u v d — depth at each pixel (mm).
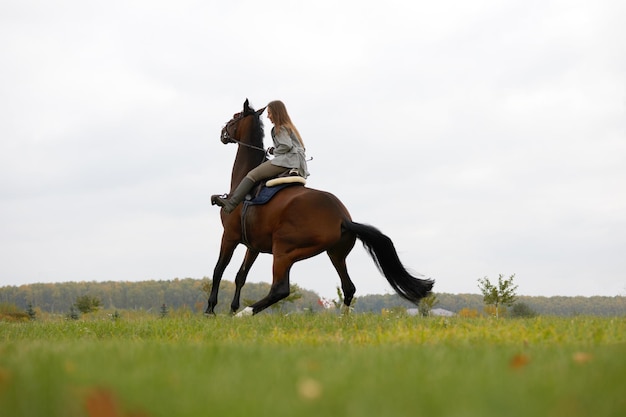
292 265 13234
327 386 4402
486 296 28312
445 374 4918
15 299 143875
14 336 12078
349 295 14023
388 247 12922
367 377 4801
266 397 4113
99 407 3910
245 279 15086
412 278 13023
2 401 4199
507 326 10352
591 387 4305
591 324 10398
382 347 7289
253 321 12656
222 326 11898
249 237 13891
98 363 5523
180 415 3828
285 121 14078
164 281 156250
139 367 5332
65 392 4273
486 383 4492
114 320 14594
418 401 3941
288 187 13656
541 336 8758
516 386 4344
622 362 5246
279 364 5547
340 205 13359
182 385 4520
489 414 3691
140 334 11711
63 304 145125
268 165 13852
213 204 14258
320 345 8258
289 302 26688
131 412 3896
